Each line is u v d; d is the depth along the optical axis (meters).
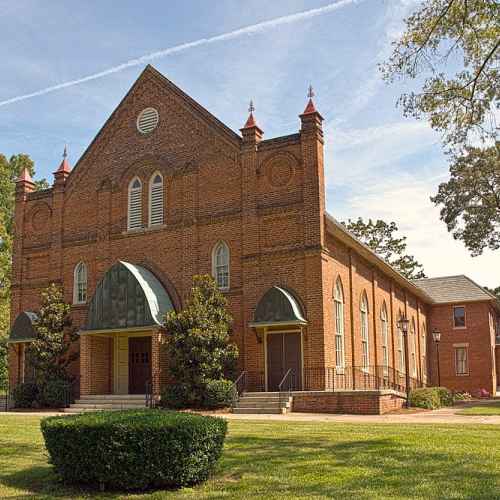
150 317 26.47
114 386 29.38
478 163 46.47
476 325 48.59
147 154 30.55
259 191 27.16
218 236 27.89
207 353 24.28
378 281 35.12
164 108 30.58
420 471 10.19
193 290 25.73
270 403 23.39
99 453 9.60
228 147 28.39
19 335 30.75
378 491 9.02
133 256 29.89
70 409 26.55
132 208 30.73
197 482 10.01
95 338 28.98
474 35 15.81
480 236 47.28
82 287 31.23
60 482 10.17
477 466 10.42
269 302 25.28
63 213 32.38
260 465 11.00
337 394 22.98
